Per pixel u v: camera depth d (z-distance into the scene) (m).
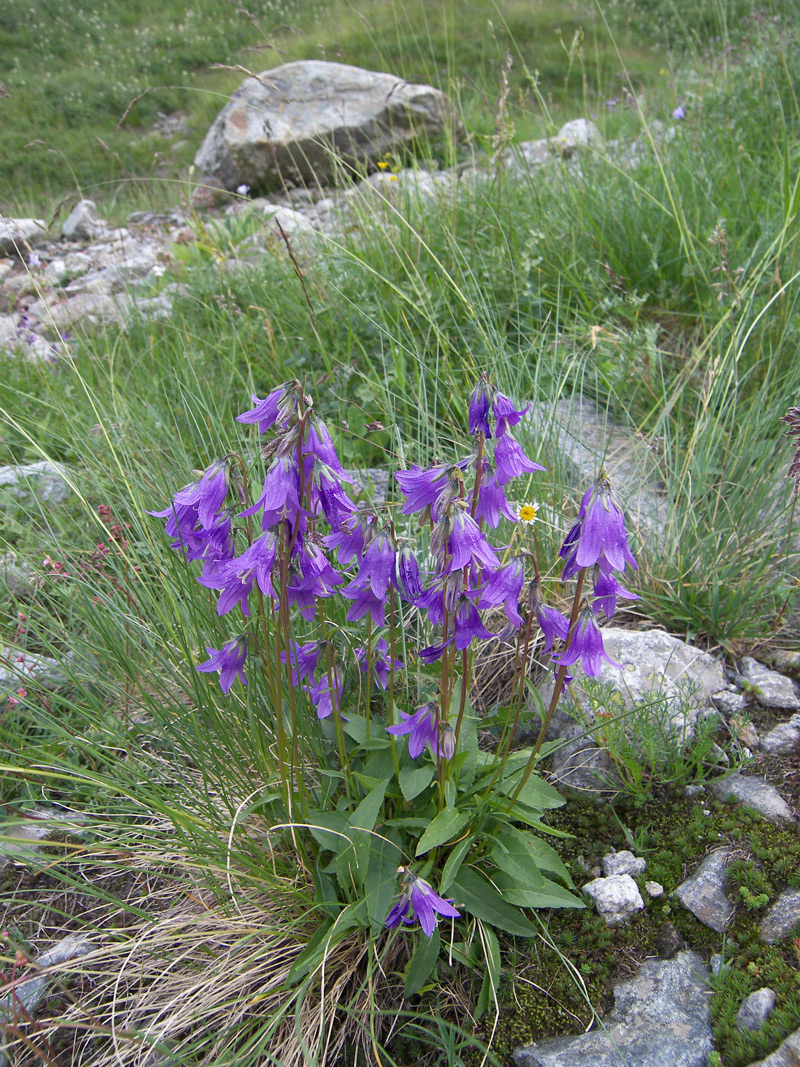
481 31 2.49
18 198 2.28
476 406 0.36
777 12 1.46
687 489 0.65
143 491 0.61
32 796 0.48
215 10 3.30
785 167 0.82
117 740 0.50
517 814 0.43
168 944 0.45
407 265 0.86
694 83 1.46
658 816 0.47
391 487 0.65
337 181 1.10
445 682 0.39
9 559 0.61
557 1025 0.40
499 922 0.42
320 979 0.42
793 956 0.39
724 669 0.55
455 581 0.36
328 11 2.85
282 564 0.36
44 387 0.88
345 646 0.50
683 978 0.40
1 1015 0.40
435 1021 0.40
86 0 3.40
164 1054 0.41
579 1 2.35
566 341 0.79
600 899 0.43
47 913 0.47
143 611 0.55
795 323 0.74
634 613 0.59
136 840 0.46
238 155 1.77
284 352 0.83
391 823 0.43
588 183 1.00
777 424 0.67
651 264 0.85
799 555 0.59
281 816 0.45
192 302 1.00
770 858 0.43
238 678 0.45
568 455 0.68
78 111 2.76
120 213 1.92
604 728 0.48
